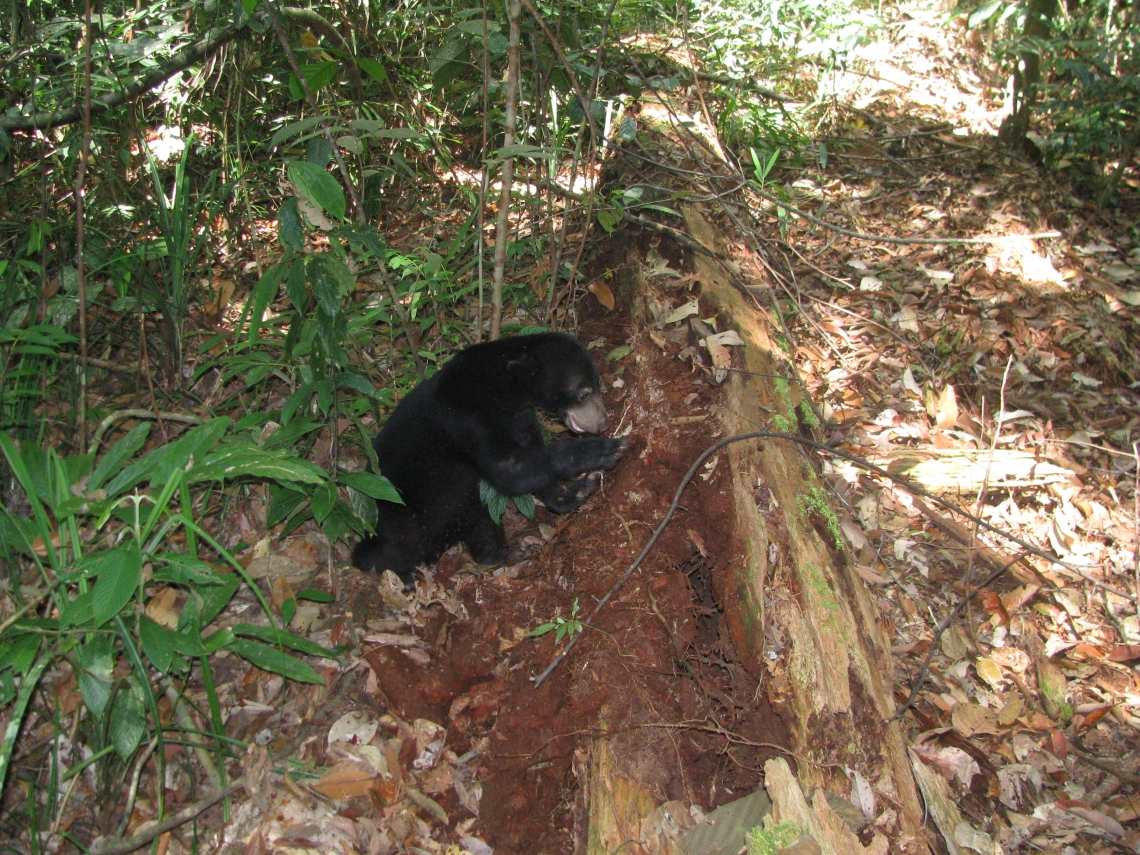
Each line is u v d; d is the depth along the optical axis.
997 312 5.38
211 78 5.66
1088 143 6.73
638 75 6.25
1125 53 6.95
